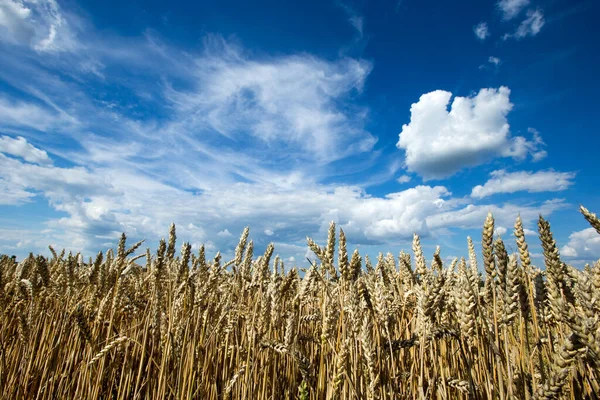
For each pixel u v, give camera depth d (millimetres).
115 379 5660
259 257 6117
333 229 3873
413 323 4062
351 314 3338
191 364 4441
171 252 5902
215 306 5492
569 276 2773
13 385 5543
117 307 5887
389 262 5773
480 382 2980
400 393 3480
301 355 3824
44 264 6430
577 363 2514
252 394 4434
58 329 6238
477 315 2789
